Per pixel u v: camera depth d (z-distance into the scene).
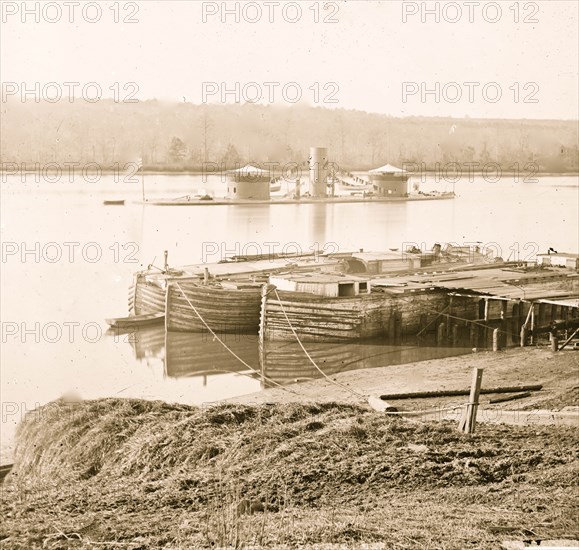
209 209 104.69
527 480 19.27
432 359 44.47
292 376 43.31
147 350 49.28
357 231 90.81
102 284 70.12
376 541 14.71
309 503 17.88
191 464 20.95
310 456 20.47
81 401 26.70
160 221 95.56
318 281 47.56
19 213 95.94
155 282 56.31
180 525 16.23
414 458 20.34
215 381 42.88
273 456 20.50
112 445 22.81
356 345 47.44
